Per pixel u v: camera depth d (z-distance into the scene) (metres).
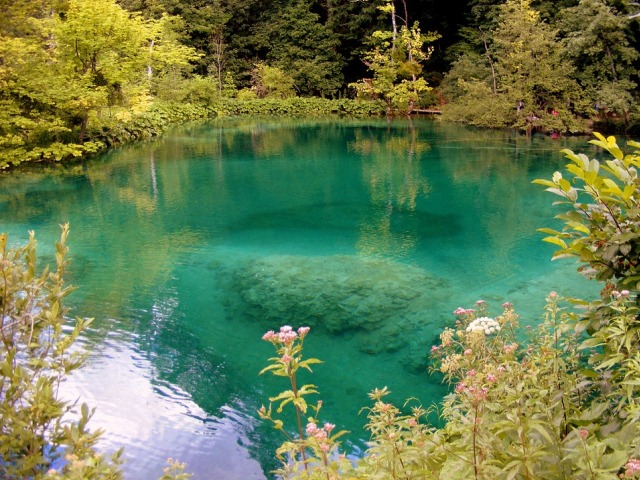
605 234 2.12
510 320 2.95
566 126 17.23
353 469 2.05
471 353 2.54
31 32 15.06
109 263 6.77
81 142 14.84
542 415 1.88
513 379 2.13
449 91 24.11
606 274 2.14
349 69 29.72
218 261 6.84
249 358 4.57
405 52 25.27
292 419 3.75
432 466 1.70
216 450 3.44
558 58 17.50
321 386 4.12
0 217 8.92
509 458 1.68
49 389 2.21
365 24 27.70
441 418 3.61
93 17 14.11
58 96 13.24
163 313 5.37
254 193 10.87
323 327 5.03
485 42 23.31
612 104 15.85
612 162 2.13
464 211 9.42
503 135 17.92
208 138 18.34
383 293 5.71
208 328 5.07
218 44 28.62
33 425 2.19
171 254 7.14
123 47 15.42
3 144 12.92
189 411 3.83
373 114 25.02
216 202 10.13
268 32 29.34
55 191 10.84
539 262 6.71
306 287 5.91
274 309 5.41
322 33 28.31
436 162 13.80
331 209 9.66
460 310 3.23
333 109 25.78
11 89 12.77
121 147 16.34
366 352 4.58
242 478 3.19
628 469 1.39
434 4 26.56
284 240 7.80
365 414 3.75
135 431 3.58
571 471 1.67
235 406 3.91
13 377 2.21
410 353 4.54
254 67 29.08
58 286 2.47
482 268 6.51
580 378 2.41
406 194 10.72
